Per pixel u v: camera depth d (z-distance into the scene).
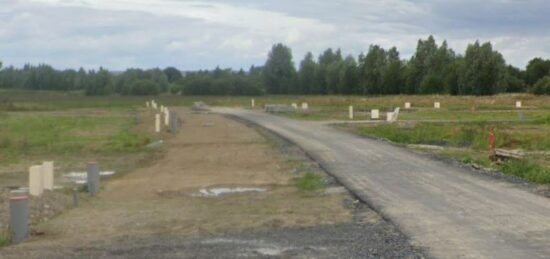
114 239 11.05
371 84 121.75
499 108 63.84
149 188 18.41
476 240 9.80
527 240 9.70
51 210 14.08
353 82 127.62
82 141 33.31
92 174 17.30
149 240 10.82
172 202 15.76
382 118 48.53
